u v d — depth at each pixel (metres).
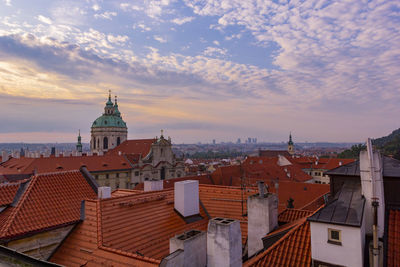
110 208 19.30
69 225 18.67
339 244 13.55
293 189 56.53
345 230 13.41
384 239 14.78
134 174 106.88
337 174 17.81
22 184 21.61
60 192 21.98
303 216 21.67
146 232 18.52
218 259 12.16
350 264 13.22
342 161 134.50
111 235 17.16
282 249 15.76
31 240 17.27
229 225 12.14
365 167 15.41
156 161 113.88
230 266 11.95
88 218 18.91
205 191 26.41
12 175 59.41
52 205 20.23
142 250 16.83
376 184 15.07
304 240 15.84
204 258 12.62
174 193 22.12
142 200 21.31
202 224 21.66
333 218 13.94
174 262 10.92
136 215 19.70
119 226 18.09
